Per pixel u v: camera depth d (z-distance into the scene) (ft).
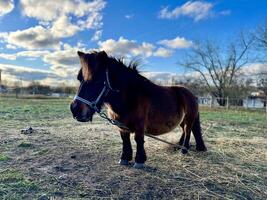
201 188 5.45
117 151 7.95
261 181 5.96
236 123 17.24
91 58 5.57
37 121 14.78
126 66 6.20
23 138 9.55
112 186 5.38
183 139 8.29
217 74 50.72
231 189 5.45
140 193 5.12
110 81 5.75
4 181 5.45
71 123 14.28
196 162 7.07
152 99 6.41
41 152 7.69
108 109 6.24
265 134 12.64
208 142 9.71
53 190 5.11
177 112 7.18
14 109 21.36
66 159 7.07
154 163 6.84
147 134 6.72
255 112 31.35
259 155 8.11
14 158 7.09
